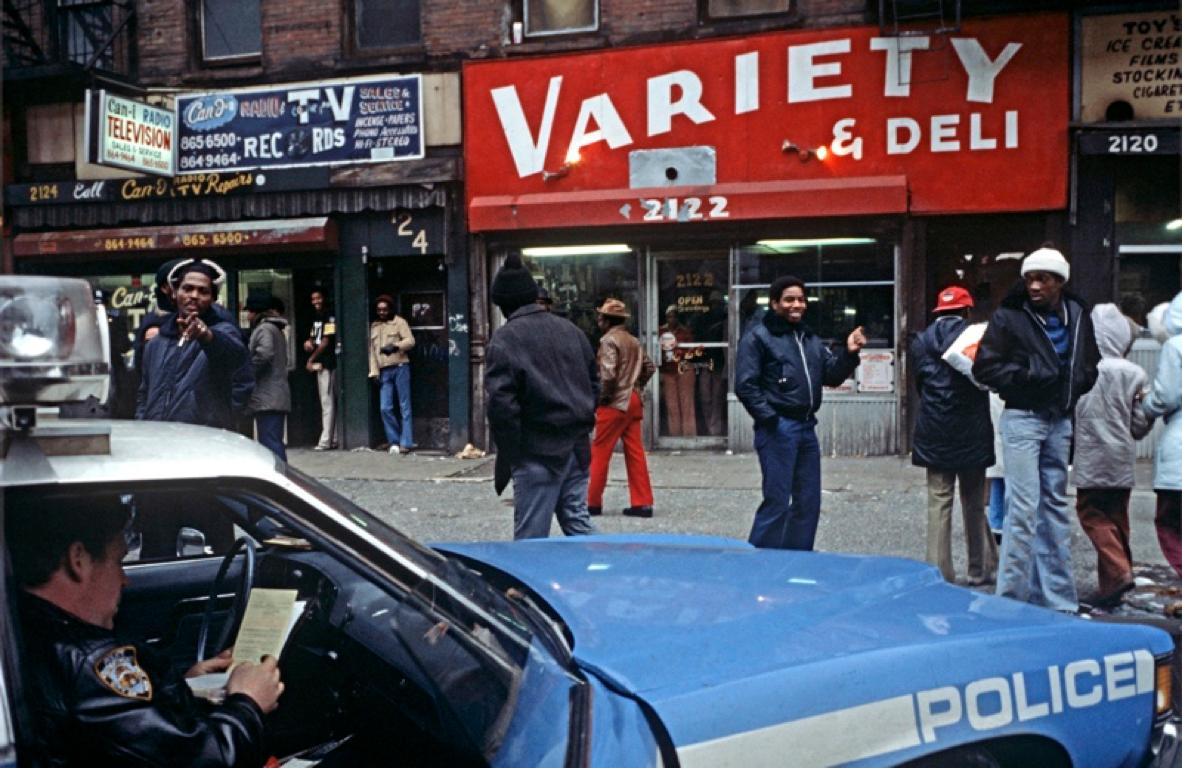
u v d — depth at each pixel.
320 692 2.43
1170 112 10.66
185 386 5.69
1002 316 5.37
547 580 2.71
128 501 2.24
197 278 5.65
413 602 2.15
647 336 12.33
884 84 11.27
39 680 1.79
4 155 14.00
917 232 11.34
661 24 11.96
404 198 12.66
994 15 10.95
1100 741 2.41
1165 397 5.59
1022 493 5.44
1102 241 10.91
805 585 2.67
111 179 13.62
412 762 2.16
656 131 11.97
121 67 13.62
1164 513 5.76
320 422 13.61
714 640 2.26
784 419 6.17
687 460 11.70
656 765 1.85
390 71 12.79
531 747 1.89
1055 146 10.88
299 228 12.80
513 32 12.41
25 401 1.66
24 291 1.65
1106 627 2.52
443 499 9.69
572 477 5.62
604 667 2.11
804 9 11.48
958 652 2.29
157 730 1.83
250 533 2.87
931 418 6.29
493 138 12.46
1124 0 10.62
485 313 12.64
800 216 11.39
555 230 12.32
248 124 13.16
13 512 1.84
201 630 2.73
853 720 2.11
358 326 13.08
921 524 8.08
